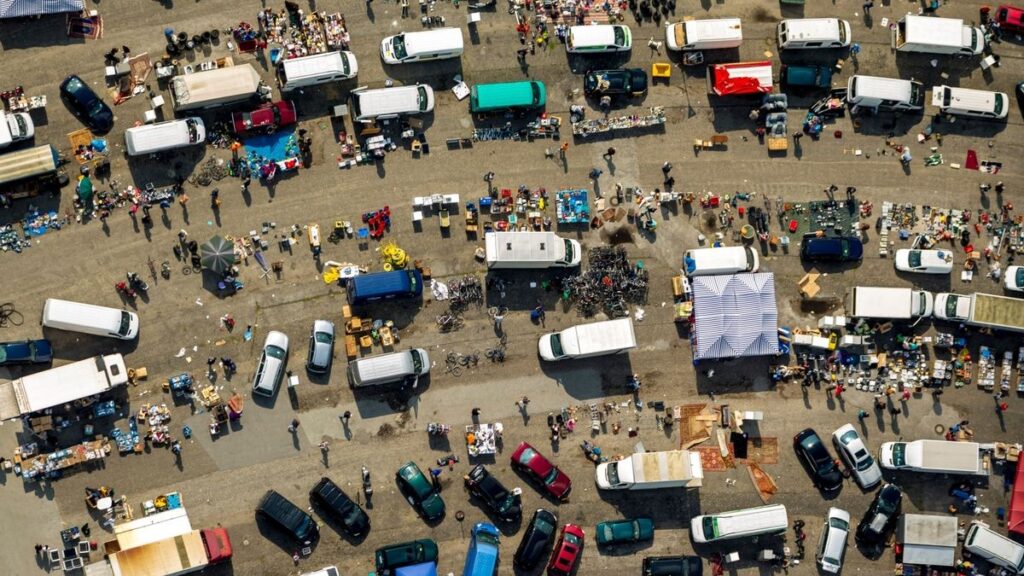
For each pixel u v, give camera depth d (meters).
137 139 64.19
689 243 70.19
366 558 65.44
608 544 66.62
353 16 69.00
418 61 69.06
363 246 67.69
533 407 67.88
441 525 66.31
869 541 68.56
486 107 67.75
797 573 68.44
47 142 65.69
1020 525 68.88
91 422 64.19
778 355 70.00
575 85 70.44
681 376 69.25
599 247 69.38
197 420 65.06
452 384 67.38
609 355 68.62
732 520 66.25
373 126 68.19
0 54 66.00
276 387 65.31
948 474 70.00
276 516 63.38
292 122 67.50
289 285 66.81
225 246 64.69
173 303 65.81
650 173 70.38
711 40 69.62
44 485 63.41
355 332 66.81
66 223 65.44
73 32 66.69
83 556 63.12
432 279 68.00
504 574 66.19
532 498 67.19
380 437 66.50
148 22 67.38
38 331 64.50
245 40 67.69
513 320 68.31
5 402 61.88
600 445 68.12
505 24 70.25
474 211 68.56
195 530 63.28
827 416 70.00
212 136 66.94
